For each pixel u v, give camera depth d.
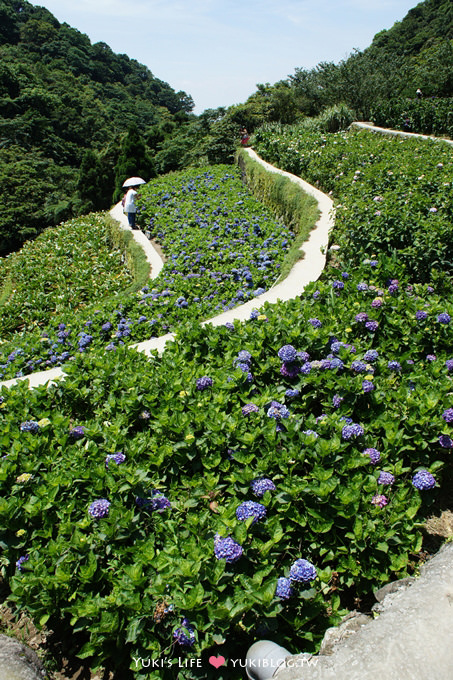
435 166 10.38
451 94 21.08
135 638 2.40
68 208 36.56
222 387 4.18
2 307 11.47
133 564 2.76
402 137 16.58
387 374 4.38
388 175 9.62
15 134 49.44
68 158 56.34
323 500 2.96
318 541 2.96
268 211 13.54
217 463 3.42
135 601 2.48
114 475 3.34
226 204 14.42
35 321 10.58
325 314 5.13
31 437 3.90
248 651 2.37
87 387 5.02
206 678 2.38
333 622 2.59
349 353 4.32
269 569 2.58
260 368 4.43
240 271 9.02
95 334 7.34
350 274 6.36
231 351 4.73
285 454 3.30
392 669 1.82
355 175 10.64
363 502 3.00
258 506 2.86
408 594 2.20
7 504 3.19
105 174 37.84
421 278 6.43
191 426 3.73
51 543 2.95
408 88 21.92
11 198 35.19
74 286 12.27
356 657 1.92
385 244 6.83
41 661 2.75
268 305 5.47
